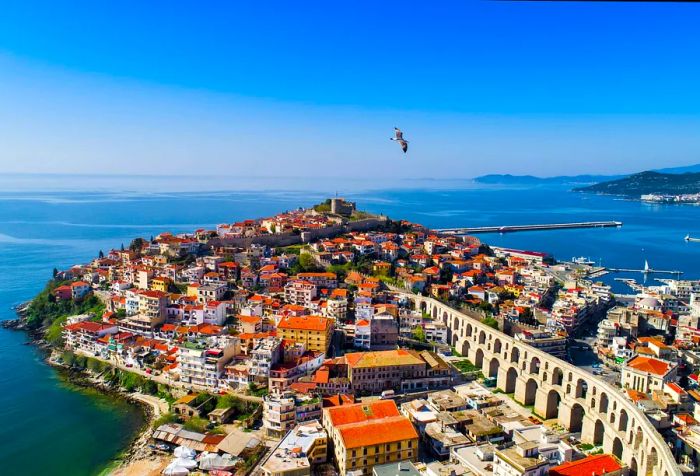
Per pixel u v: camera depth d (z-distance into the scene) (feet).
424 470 503.20
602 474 467.52
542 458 475.72
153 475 539.29
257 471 520.83
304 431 549.13
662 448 453.99
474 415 599.16
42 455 581.94
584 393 643.04
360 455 500.74
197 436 593.83
